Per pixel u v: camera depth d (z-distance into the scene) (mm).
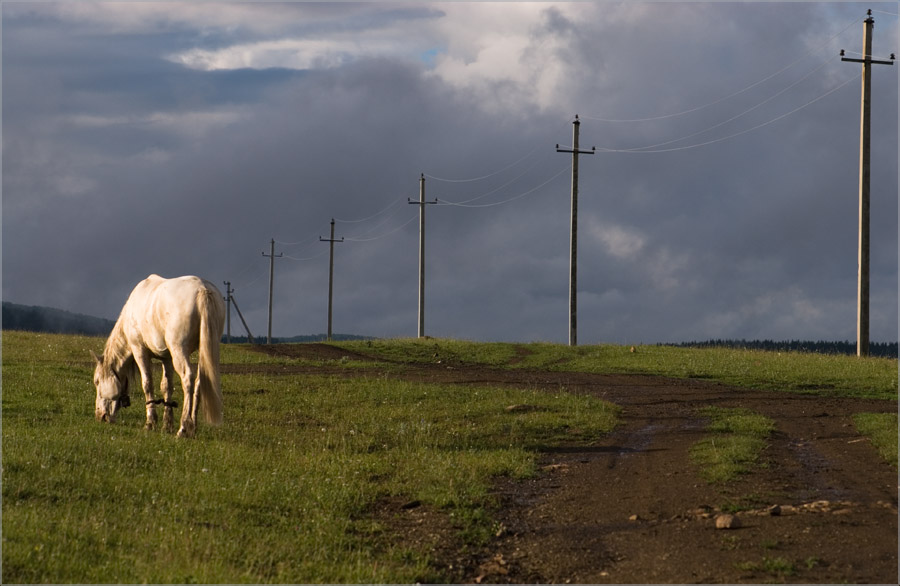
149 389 15719
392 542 9609
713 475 11961
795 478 11875
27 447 12641
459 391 21812
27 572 7758
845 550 8500
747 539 8992
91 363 26375
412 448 14789
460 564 8930
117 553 8477
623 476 12570
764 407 19406
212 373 14367
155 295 14977
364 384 22938
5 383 20359
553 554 9078
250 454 13492
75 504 10086
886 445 13930
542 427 16703
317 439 15414
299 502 10875
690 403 20359
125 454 12727
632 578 8172
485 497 11367
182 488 11086
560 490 11914
